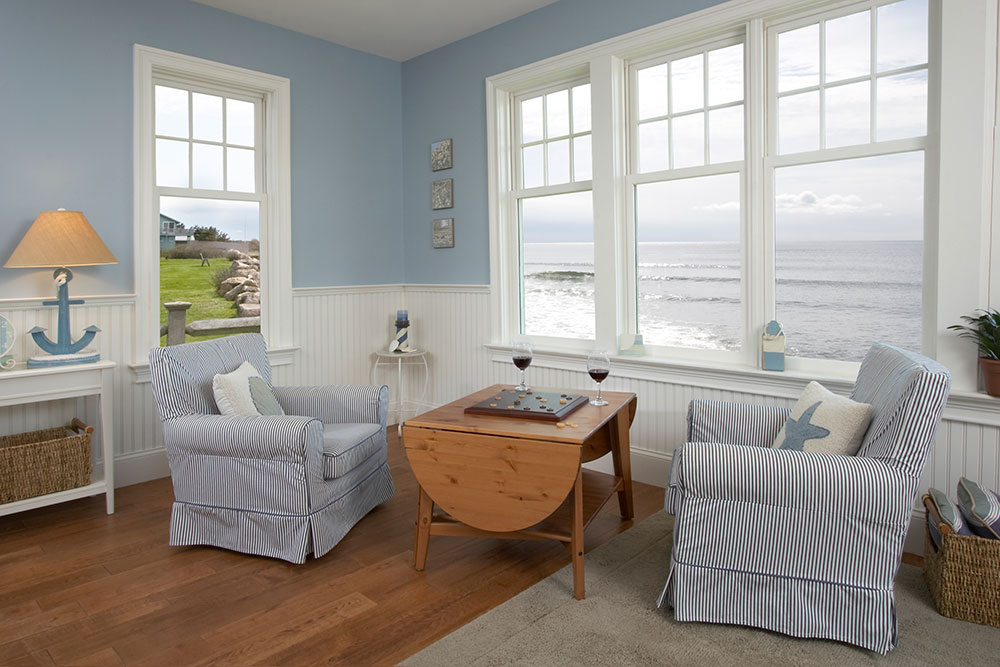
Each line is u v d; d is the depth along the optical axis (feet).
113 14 11.85
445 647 6.83
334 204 15.38
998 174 8.37
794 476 6.72
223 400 9.52
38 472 10.10
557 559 8.96
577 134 13.42
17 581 8.39
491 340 14.83
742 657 6.64
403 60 16.49
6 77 10.73
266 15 13.60
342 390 11.05
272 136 14.29
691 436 9.05
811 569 6.83
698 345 11.82
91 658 6.69
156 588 8.20
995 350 8.23
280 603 7.80
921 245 9.25
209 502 9.22
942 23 8.61
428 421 8.59
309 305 14.98
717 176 11.39
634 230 12.53
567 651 6.75
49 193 11.22
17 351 10.93
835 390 9.68
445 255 15.85
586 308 13.50
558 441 7.70
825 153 10.00
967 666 6.45
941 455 8.86
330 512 9.20
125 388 12.17
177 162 13.10
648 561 8.86
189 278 13.33
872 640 6.66
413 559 8.98
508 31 14.02
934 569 7.70
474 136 14.92
